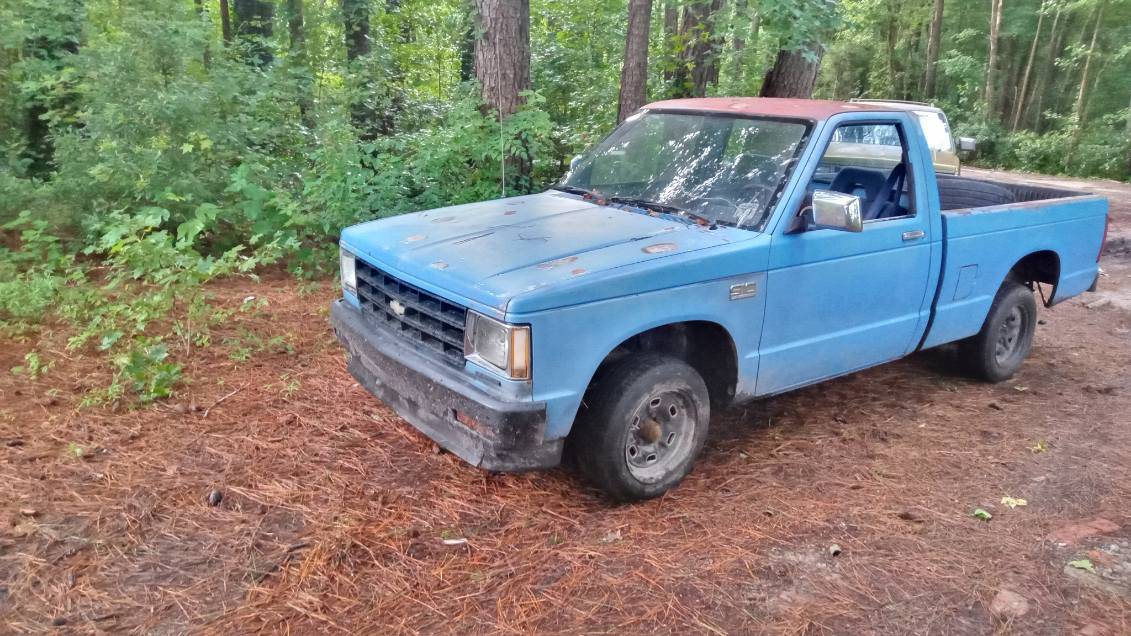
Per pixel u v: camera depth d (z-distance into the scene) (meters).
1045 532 3.77
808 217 4.12
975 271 5.20
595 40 14.81
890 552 3.55
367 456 4.17
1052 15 27.36
